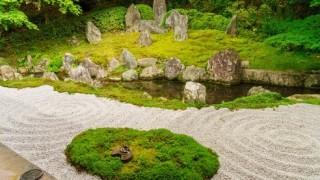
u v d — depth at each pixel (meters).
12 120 8.19
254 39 16.38
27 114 8.58
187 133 7.39
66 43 17.33
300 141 7.10
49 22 18.52
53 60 15.41
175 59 13.97
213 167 5.73
